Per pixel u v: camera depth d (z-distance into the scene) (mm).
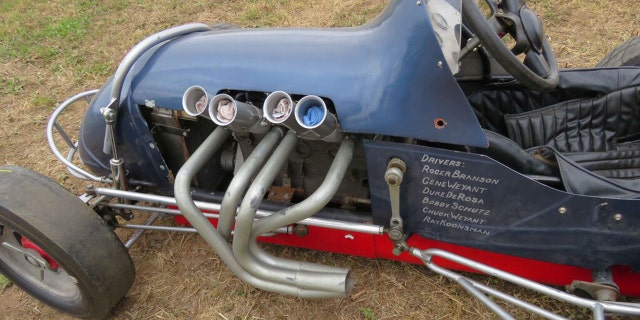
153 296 2203
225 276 2242
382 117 1588
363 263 2211
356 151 1843
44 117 3279
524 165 1702
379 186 1722
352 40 1698
